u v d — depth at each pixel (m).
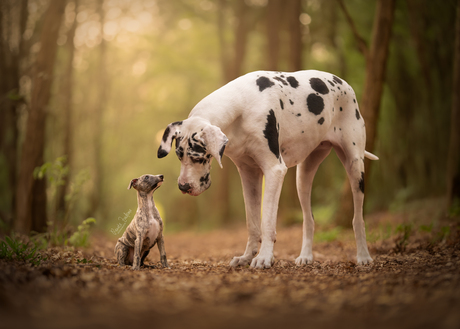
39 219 9.49
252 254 5.52
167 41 24.31
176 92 26.48
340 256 6.97
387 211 16.44
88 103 19.64
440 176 16.05
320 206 19.78
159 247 5.16
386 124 17.44
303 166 6.22
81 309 2.76
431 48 15.59
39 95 9.88
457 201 11.16
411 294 3.12
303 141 5.55
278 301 3.06
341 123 5.91
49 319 2.53
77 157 20.11
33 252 5.03
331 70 18.45
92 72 19.58
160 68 24.33
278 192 5.14
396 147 17.45
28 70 13.55
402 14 15.37
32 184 9.52
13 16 13.71
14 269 3.90
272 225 5.09
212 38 24.30
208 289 3.46
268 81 5.34
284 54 20.25
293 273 4.56
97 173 18.67
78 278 3.64
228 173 21.70
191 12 21.91
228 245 10.87
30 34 13.94
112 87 22.58
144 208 4.92
